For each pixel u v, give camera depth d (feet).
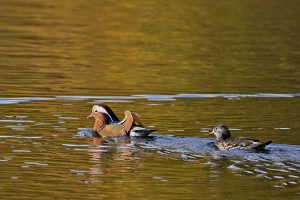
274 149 53.11
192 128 59.82
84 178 47.14
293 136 57.67
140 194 44.55
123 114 64.49
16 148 53.11
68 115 63.21
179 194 44.52
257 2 132.36
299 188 45.39
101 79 78.89
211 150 53.31
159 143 55.16
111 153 52.65
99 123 58.59
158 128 59.62
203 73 83.82
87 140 55.93
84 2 127.95
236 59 92.27
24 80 76.69
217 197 44.16
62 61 88.22
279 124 61.46
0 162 49.88
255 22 116.57
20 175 47.50
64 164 49.85
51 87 73.82
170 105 68.13
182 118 63.10
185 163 50.14
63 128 59.06
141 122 57.77
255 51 97.35
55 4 125.39
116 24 112.06
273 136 57.62
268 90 75.61
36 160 50.52
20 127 58.75
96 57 91.45
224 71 85.20
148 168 49.21
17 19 112.47
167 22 114.62
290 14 123.24
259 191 45.01
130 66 87.04
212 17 119.24
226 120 62.64
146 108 66.74
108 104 68.08
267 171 48.44
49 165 49.55
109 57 91.66
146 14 120.06
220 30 110.42
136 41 102.12
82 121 61.41
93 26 110.32
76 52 93.91
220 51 96.94
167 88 75.51
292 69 87.10
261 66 88.53
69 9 121.70
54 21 112.27
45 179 46.83
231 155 51.72
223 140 53.83
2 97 68.64
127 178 47.19
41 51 93.25
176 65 88.22
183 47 99.04
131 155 52.08
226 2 131.54
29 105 66.03
